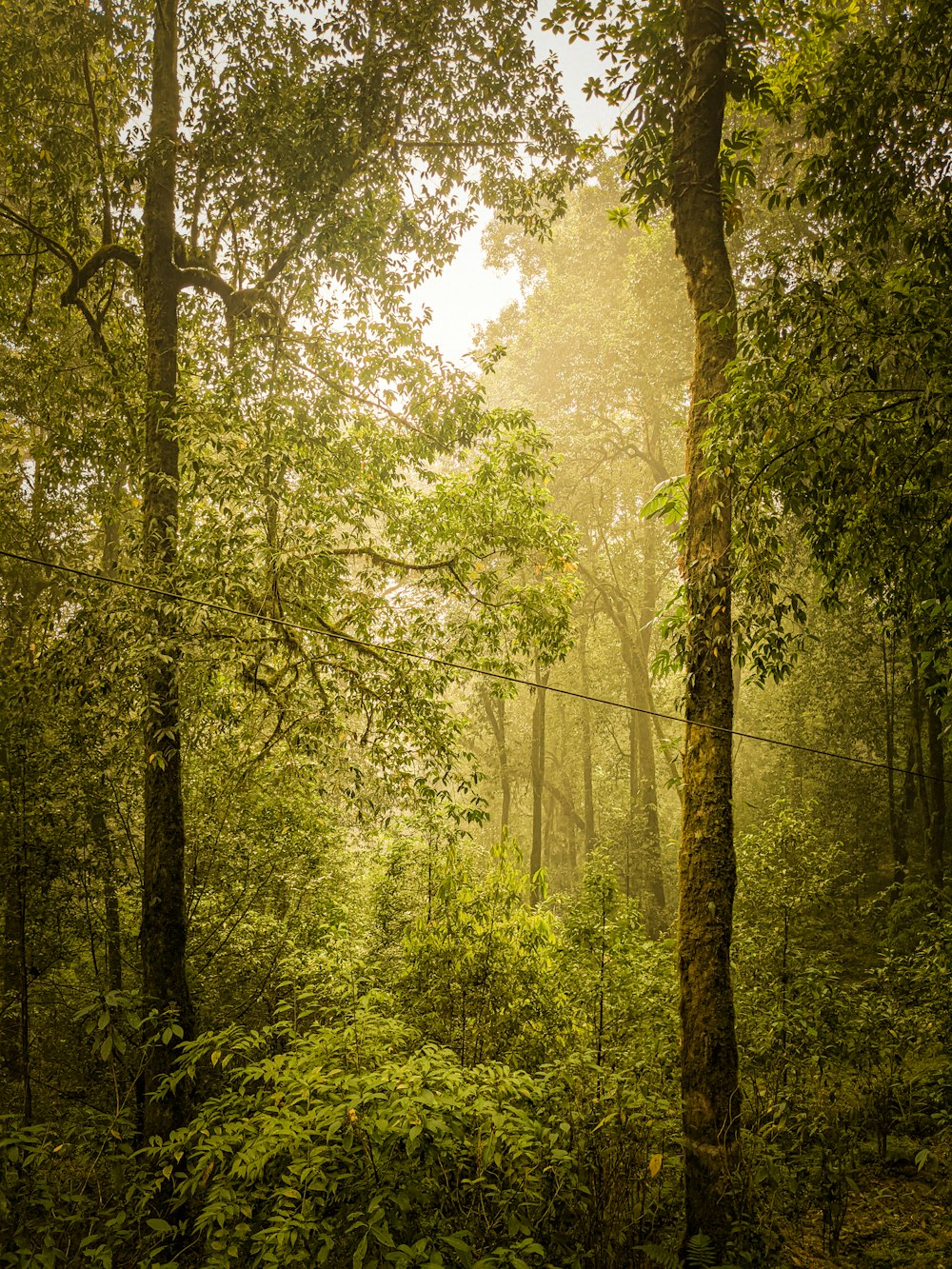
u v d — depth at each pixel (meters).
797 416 4.40
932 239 4.52
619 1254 4.40
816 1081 6.52
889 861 16.38
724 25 5.53
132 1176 4.55
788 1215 5.19
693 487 5.30
